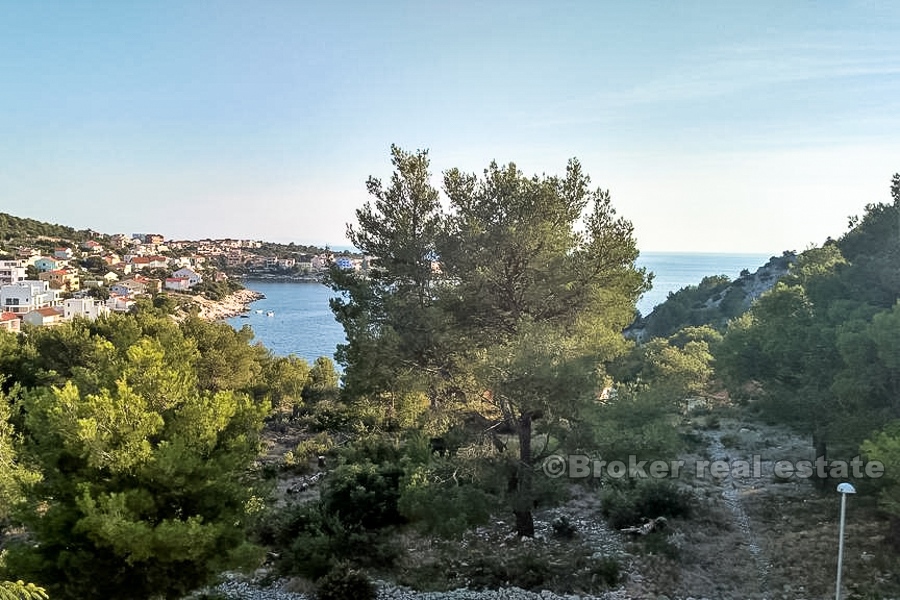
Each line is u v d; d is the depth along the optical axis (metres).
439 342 19.33
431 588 15.08
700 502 21.27
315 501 20.48
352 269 23.67
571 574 15.39
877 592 13.55
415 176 22.73
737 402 40.31
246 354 42.34
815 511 19.86
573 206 19.81
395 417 30.78
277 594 15.09
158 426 11.15
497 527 20.02
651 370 39.12
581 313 19.27
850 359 17.48
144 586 10.52
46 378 28.53
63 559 9.99
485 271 18.38
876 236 27.88
